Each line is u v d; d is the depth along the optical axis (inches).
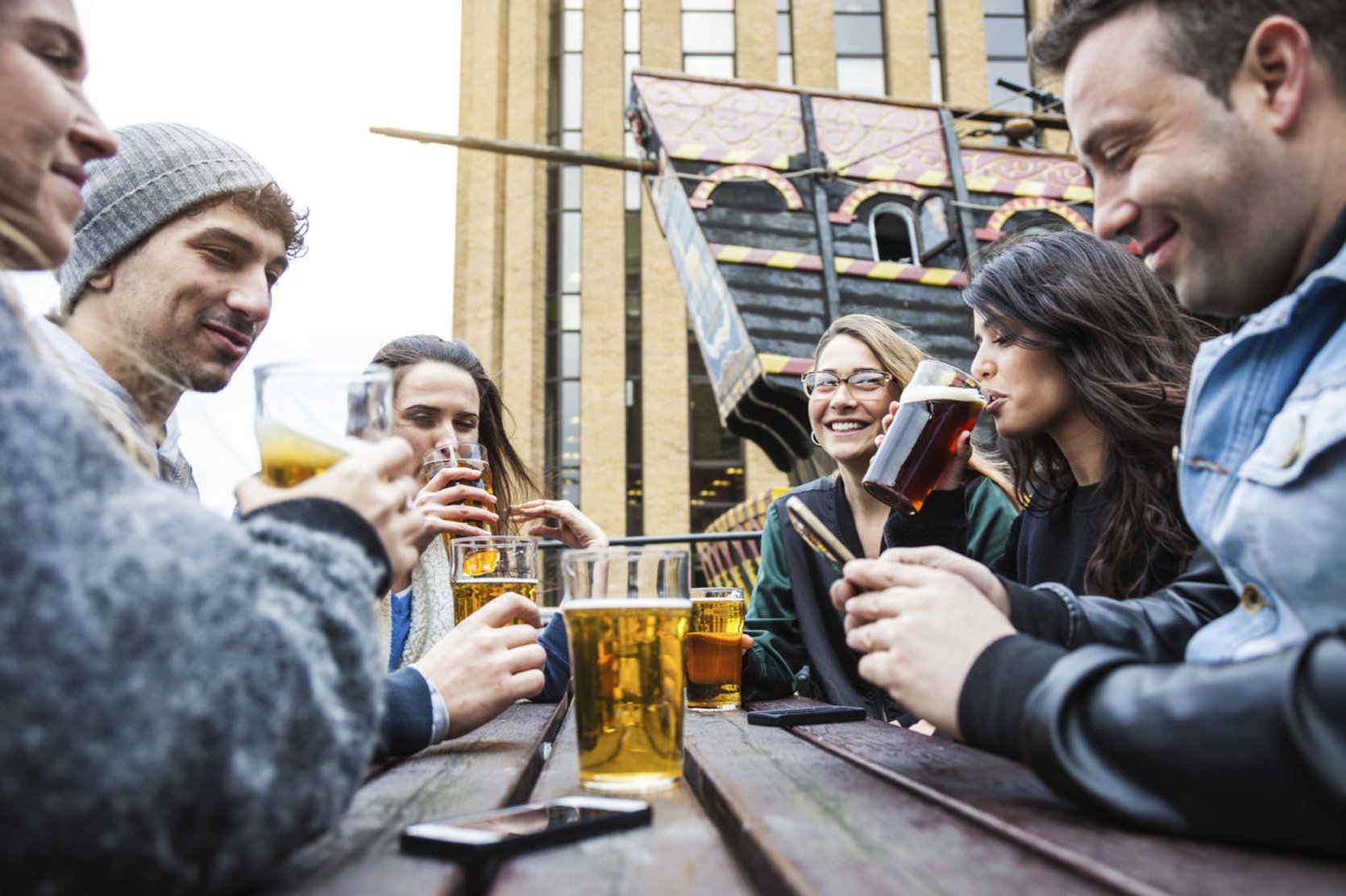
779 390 244.7
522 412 703.7
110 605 17.5
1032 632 42.0
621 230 731.4
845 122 285.4
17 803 16.4
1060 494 74.1
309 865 24.7
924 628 31.3
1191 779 22.4
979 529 99.4
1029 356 71.2
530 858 25.6
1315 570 29.2
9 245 31.6
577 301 733.9
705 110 275.1
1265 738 21.0
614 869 24.5
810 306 258.7
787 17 756.6
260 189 73.1
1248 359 34.8
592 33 761.6
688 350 720.3
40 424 18.6
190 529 19.9
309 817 20.4
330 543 23.6
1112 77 34.0
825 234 265.3
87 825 16.7
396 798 34.1
